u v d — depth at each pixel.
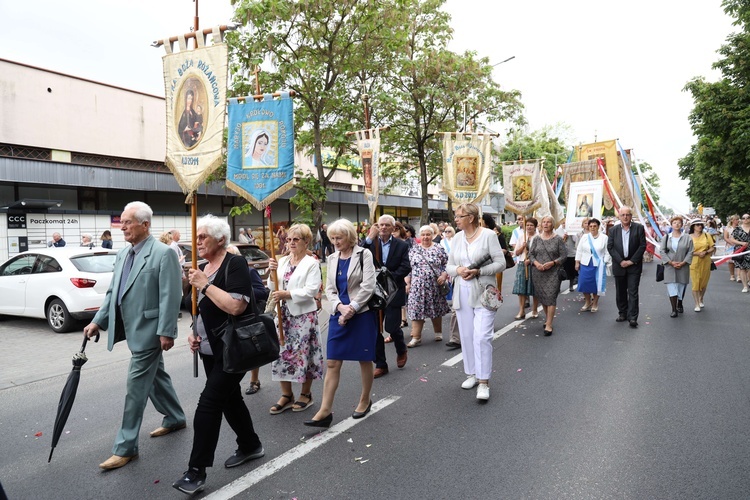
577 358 6.62
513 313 10.19
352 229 4.63
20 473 3.83
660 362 6.32
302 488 3.47
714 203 38.38
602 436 4.18
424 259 7.53
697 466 3.62
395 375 6.11
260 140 5.54
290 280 5.00
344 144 15.62
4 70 18.59
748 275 12.59
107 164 21.88
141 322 3.92
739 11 20.34
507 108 21.45
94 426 4.80
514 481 3.48
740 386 5.32
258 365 3.51
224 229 3.64
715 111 20.33
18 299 9.92
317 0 14.11
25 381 6.33
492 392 5.38
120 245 17.28
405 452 3.99
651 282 14.86
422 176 21.91
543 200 14.55
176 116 5.02
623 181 19.92
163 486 3.58
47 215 15.52
